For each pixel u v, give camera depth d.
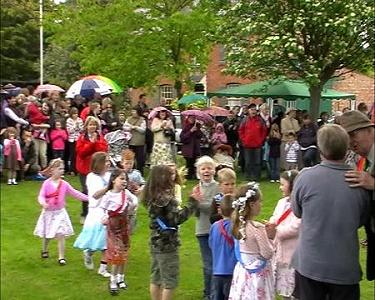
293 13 16.88
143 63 22.12
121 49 22.33
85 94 18.58
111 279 6.97
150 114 15.52
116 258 6.92
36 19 29.39
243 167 16.45
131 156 8.26
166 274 6.07
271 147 15.39
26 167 14.40
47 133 14.98
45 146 14.85
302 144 14.92
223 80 32.69
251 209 5.45
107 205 6.93
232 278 5.62
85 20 22.48
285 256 5.74
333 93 23.58
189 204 6.34
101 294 6.93
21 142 14.39
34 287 7.13
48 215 8.04
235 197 5.57
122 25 22.05
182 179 6.28
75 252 8.64
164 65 22.27
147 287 7.18
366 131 4.34
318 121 18.09
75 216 10.84
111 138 13.07
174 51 22.48
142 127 15.11
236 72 17.67
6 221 10.26
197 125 15.27
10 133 13.89
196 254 8.60
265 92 19.75
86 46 23.00
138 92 29.12
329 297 4.31
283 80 18.70
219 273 5.80
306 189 4.29
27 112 14.62
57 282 7.32
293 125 15.45
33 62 39.53
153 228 6.10
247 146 15.12
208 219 6.40
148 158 16.33
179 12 21.56
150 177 6.12
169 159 14.63
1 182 14.12
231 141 16.72
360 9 16.73
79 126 15.13
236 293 5.46
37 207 11.39
